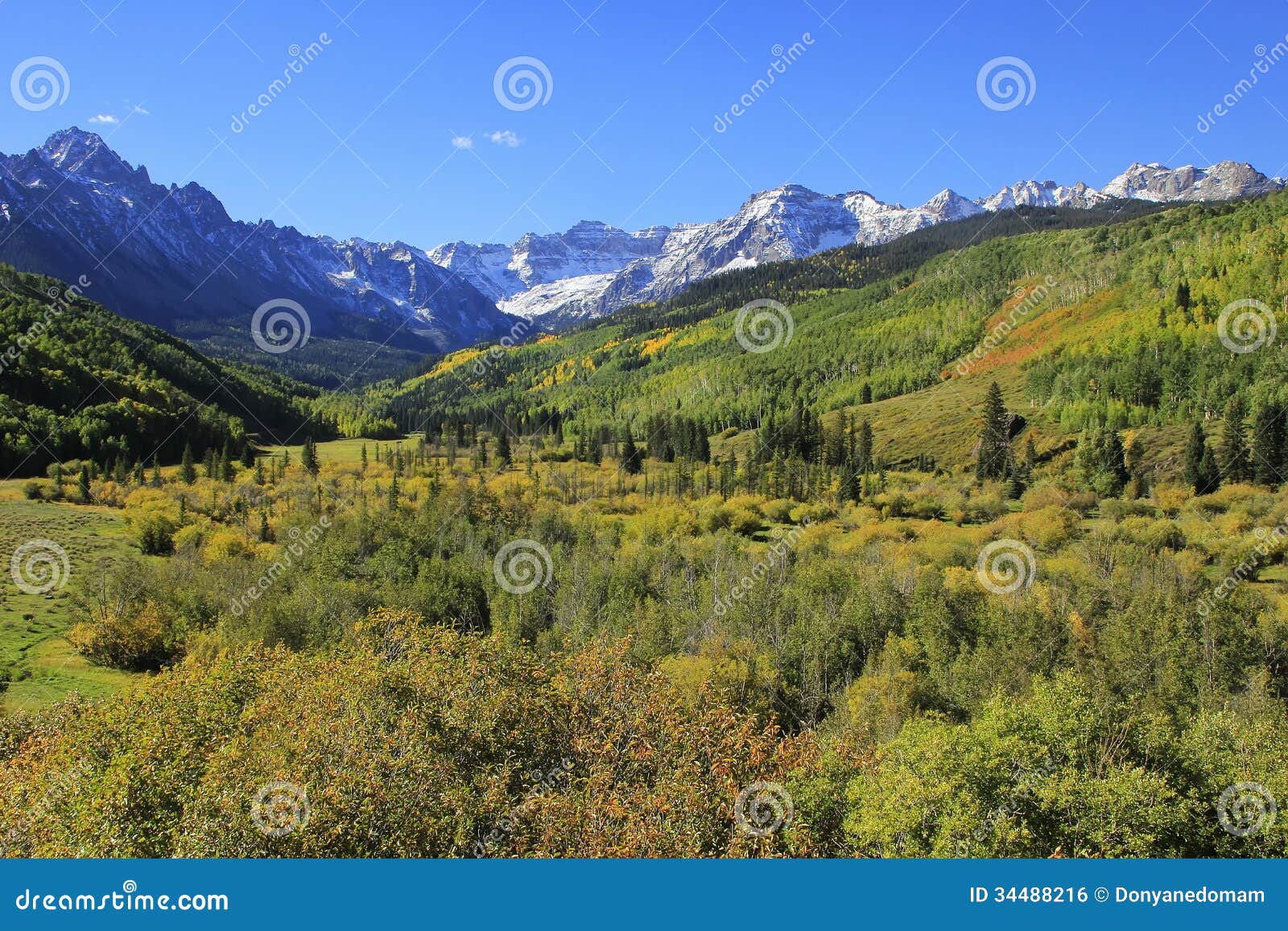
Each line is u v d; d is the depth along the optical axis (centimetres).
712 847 3191
